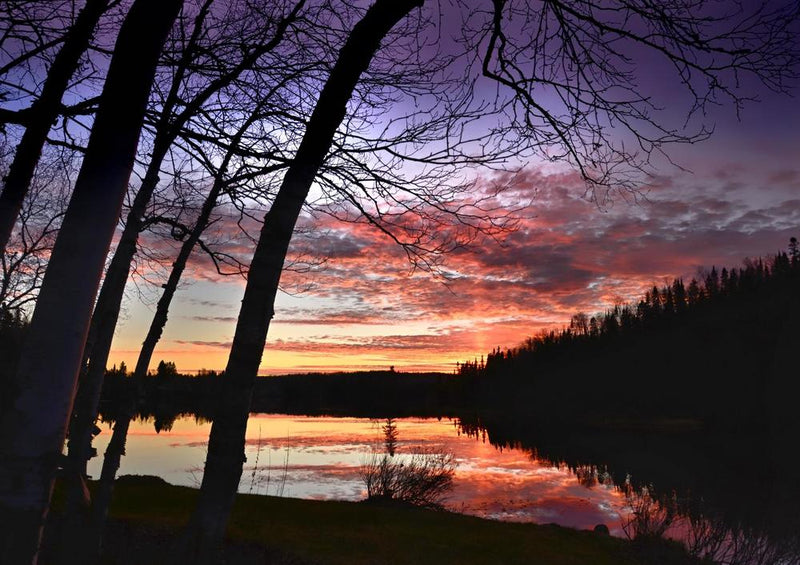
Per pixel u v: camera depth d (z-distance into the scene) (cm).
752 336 7331
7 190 356
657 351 8756
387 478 1520
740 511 1161
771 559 959
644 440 4972
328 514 1055
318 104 356
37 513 221
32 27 419
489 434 5206
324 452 2919
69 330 231
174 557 318
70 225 236
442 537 952
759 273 9138
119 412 565
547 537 1005
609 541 1016
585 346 10888
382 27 356
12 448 220
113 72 247
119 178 244
